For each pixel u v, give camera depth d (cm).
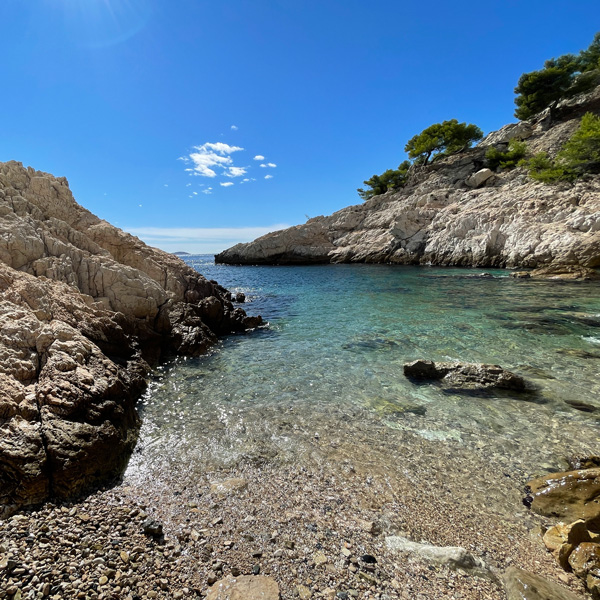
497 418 780
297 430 740
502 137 6744
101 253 1429
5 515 455
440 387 955
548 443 677
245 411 830
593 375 1002
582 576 381
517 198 4544
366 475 584
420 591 366
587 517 472
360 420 782
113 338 1020
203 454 652
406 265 5369
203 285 1806
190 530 455
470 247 4509
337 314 1981
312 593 359
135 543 426
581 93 6438
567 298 2156
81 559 390
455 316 1791
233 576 380
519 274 3266
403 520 481
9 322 737
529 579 369
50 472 519
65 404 601
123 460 628
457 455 644
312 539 441
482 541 447
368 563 402
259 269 6341
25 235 1122
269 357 1252
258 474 588
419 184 7056
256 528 461
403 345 1341
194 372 1109
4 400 560
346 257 6606
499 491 546
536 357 1160
